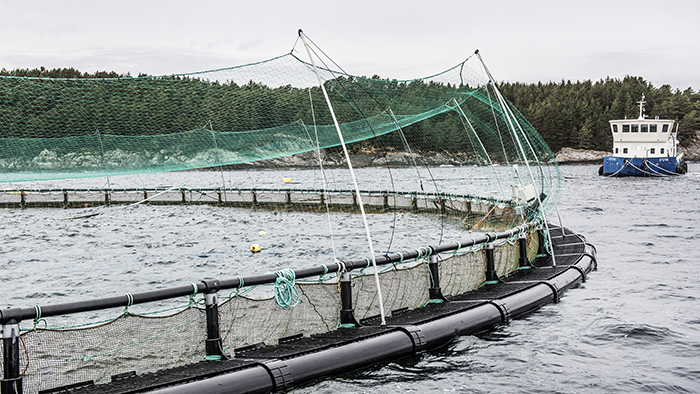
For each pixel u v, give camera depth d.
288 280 9.62
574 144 130.12
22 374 6.98
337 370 8.95
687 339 11.14
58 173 17.94
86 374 7.94
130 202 47.34
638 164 72.62
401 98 17.70
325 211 40.16
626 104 133.38
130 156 18.83
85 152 18.00
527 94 126.06
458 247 12.72
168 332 8.64
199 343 8.89
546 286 13.97
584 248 19.20
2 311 6.83
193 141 18.98
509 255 15.43
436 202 34.66
